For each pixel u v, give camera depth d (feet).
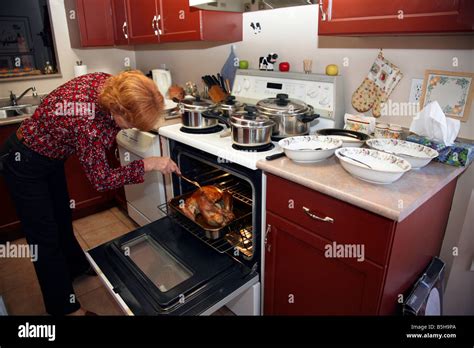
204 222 4.87
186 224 5.19
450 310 5.00
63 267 5.28
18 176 4.67
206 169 6.09
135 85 3.78
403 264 3.55
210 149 4.75
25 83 8.67
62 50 9.04
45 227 4.93
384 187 3.39
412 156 3.70
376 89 4.89
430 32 3.42
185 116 5.49
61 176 5.74
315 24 5.36
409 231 3.39
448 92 4.25
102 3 8.26
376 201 3.07
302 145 4.30
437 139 4.03
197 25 5.95
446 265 4.85
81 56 9.39
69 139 4.54
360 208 3.24
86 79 4.51
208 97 7.13
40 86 8.90
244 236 5.18
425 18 3.34
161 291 3.95
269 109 4.84
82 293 6.32
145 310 3.76
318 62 5.51
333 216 3.52
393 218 2.91
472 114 4.12
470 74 4.04
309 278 4.09
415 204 3.09
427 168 3.90
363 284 3.49
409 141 4.23
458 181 4.44
